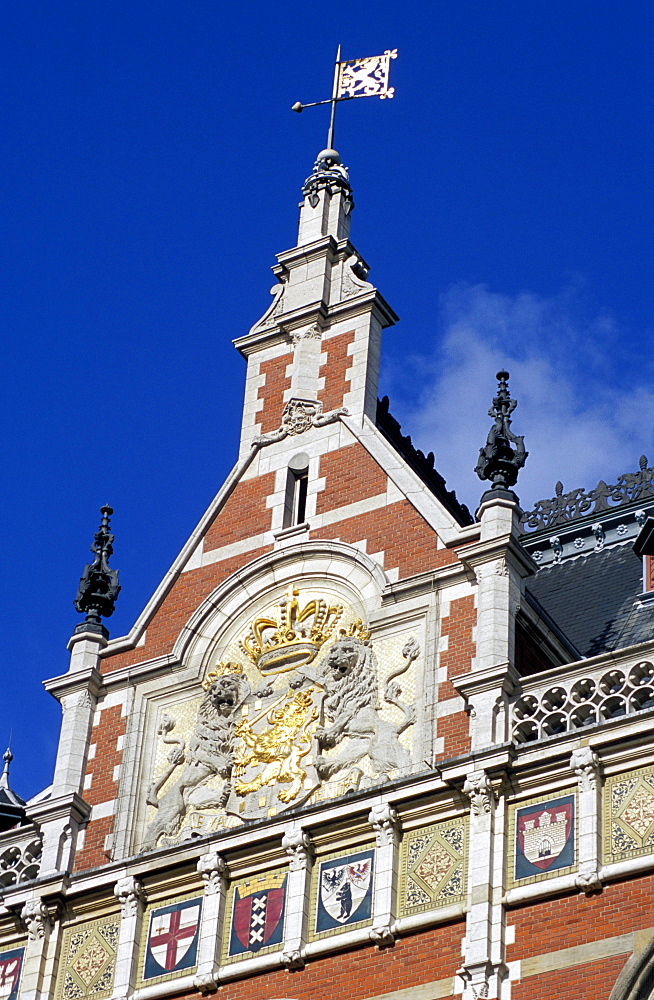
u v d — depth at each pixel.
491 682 42.34
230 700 45.62
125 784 45.81
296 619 45.97
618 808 40.06
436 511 45.62
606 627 48.59
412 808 42.06
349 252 51.03
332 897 42.03
